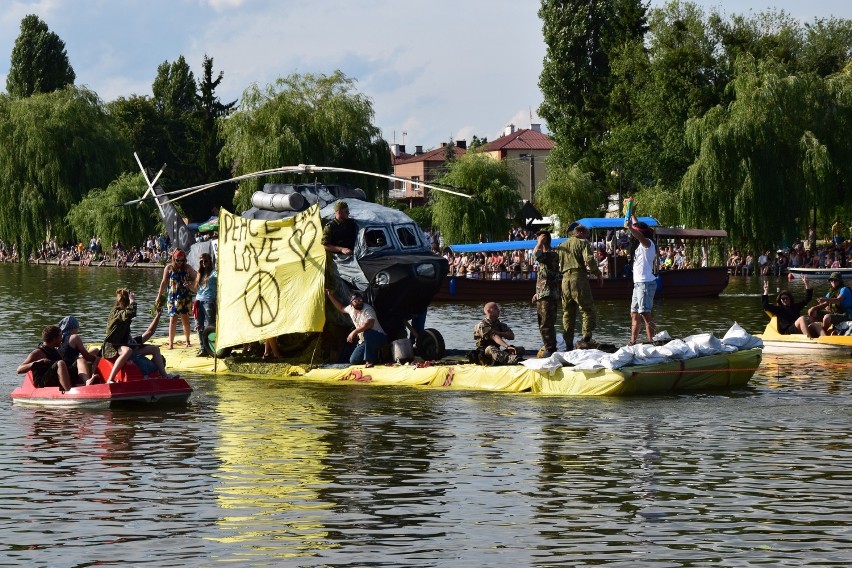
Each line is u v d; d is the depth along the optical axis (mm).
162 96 162750
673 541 12312
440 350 25391
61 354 21766
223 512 13547
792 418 19703
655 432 18391
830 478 15141
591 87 111875
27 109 94250
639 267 26328
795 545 12164
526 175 157000
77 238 98438
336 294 25469
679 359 22953
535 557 11773
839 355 29203
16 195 94062
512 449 17094
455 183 87125
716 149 67812
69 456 16703
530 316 47062
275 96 77750
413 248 25734
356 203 26281
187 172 133875
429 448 17203
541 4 114250
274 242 25500
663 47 89500
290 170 26781
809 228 83062
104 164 97312
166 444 17578
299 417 19953
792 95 68562
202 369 26438
